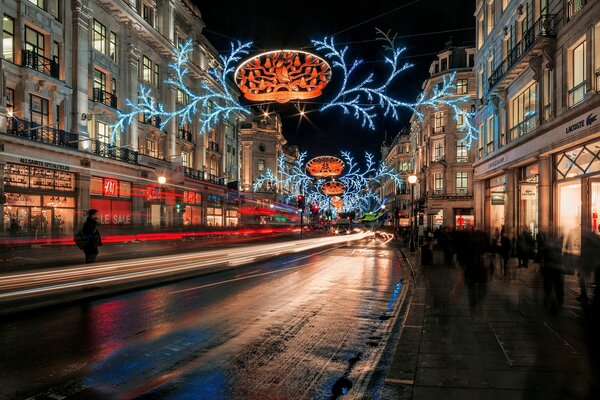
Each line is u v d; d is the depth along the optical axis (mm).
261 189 81062
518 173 25078
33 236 24188
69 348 6512
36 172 26625
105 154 32344
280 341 7113
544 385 4762
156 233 33656
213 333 7527
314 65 13352
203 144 50312
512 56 23844
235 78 13703
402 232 52406
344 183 56656
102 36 33250
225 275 15734
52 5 28469
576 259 8172
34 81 26453
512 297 10266
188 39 47312
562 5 18609
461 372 5203
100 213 32250
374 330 7941
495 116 27484
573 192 18547
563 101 18359
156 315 8836
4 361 5910
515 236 20734
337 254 28312
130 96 36000
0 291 8898
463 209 48156
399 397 4465
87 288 11016
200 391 5004
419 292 11383
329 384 5277
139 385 5145
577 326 7441
